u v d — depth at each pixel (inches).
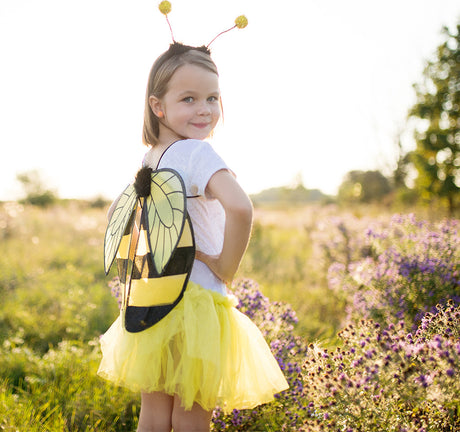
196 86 72.0
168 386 65.3
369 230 190.5
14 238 398.6
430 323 83.1
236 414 95.7
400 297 129.0
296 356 106.7
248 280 129.8
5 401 106.5
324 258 243.4
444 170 534.6
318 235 257.3
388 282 137.4
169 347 66.2
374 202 757.3
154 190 69.2
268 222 569.3
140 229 69.8
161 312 65.7
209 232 70.5
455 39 540.4
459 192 517.3
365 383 71.1
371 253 213.2
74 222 492.4
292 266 292.7
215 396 63.8
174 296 65.8
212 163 65.4
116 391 112.7
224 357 65.7
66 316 175.6
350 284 175.6
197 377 64.7
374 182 862.5
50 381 121.6
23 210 503.8
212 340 64.0
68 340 155.3
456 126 535.2
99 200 888.9
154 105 75.7
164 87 73.4
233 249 63.3
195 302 65.9
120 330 74.0
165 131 77.3
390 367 70.2
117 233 74.2
